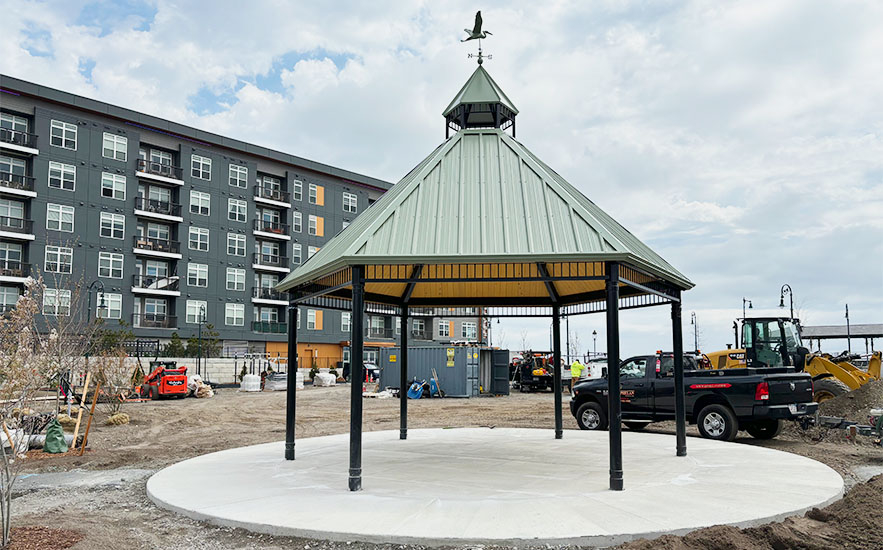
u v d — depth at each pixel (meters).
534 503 7.55
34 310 15.31
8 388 9.88
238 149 61.78
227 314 60.06
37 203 49.50
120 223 53.66
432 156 11.09
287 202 65.75
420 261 8.47
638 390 16.84
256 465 10.81
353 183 71.88
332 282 10.12
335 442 13.56
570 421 22.02
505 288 13.70
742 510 7.14
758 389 15.02
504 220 9.04
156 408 28.14
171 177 56.69
